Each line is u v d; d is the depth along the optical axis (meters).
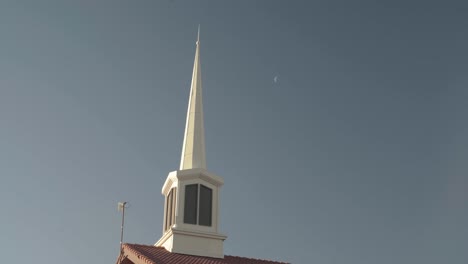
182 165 36.78
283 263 34.22
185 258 31.23
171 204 35.19
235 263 32.22
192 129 37.72
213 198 35.22
